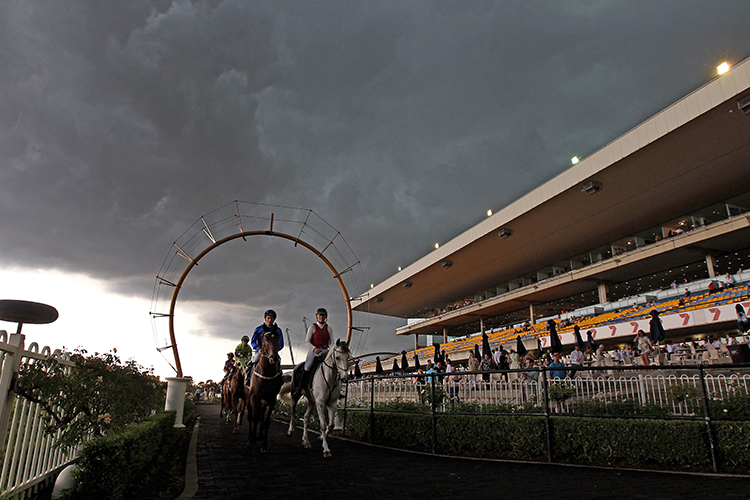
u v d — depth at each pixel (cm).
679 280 4069
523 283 5425
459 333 7375
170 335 1814
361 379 1213
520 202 3716
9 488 449
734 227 2903
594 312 3947
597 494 545
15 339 453
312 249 2103
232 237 1966
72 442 530
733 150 2739
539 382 841
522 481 625
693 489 562
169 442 881
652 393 792
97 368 591
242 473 667
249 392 905
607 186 3216
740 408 723
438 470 707
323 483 608
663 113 2628
